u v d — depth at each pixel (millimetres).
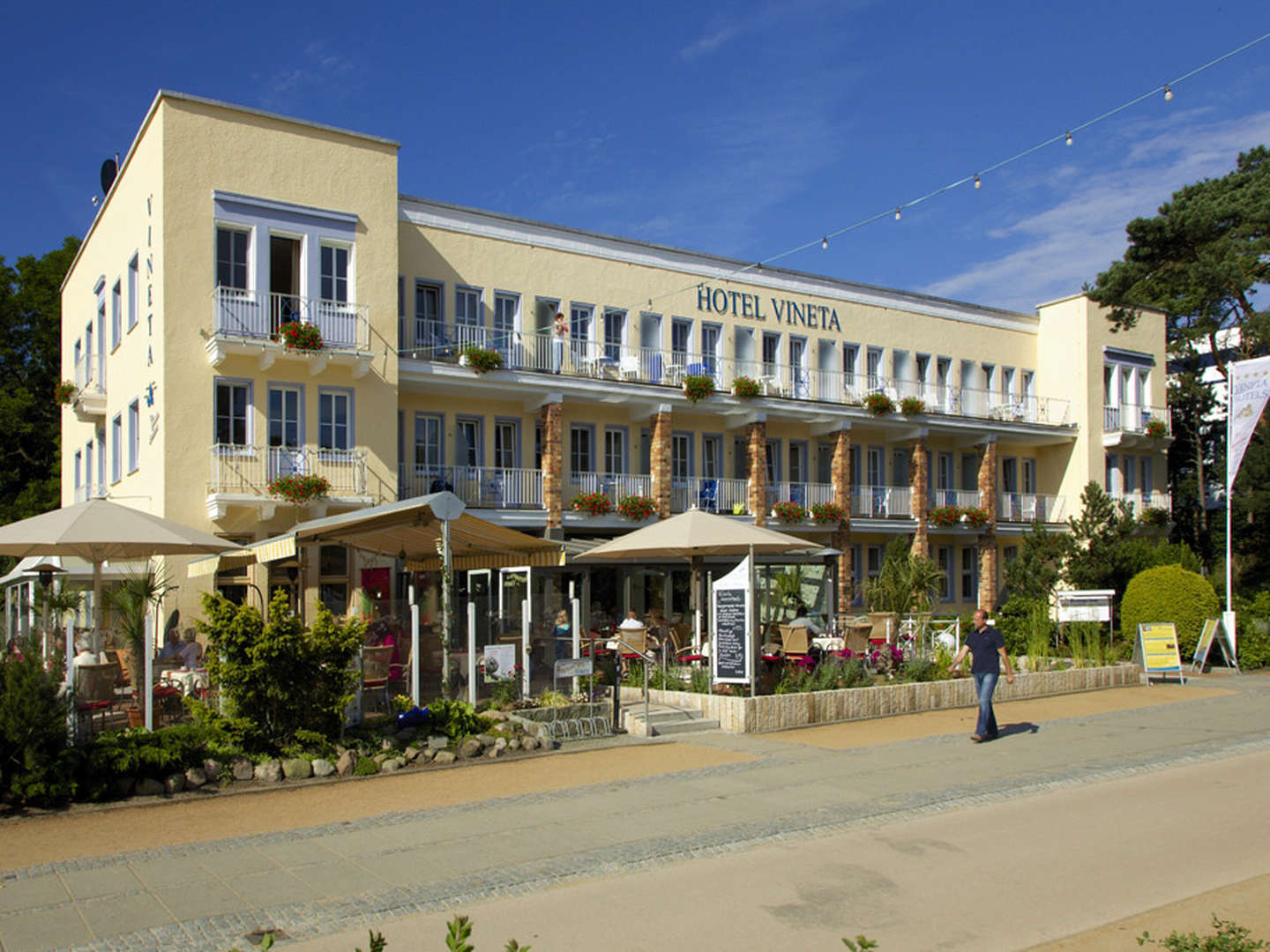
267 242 22031
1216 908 7023
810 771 12141
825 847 8781
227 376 21594
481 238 27547
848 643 21078
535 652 15320
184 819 9625
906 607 25953
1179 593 26078
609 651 18281
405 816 9742
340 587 22828
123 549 14656
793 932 6621
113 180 28016
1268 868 8141
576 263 29375
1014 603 28547
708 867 8141
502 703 14711
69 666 11352
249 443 21844
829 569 31219
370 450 23109
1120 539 30766
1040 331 41906
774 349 33812
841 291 35688
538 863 8188
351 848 8609
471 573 24047
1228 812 10188
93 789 10227
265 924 6750
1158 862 8305
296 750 11625
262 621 11773
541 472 28234
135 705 13344
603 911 7027
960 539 38219
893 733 15164
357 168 23422
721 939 6480
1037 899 7320
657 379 30250
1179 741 14539
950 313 38875
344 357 22344
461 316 27156
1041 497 40250
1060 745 14203
